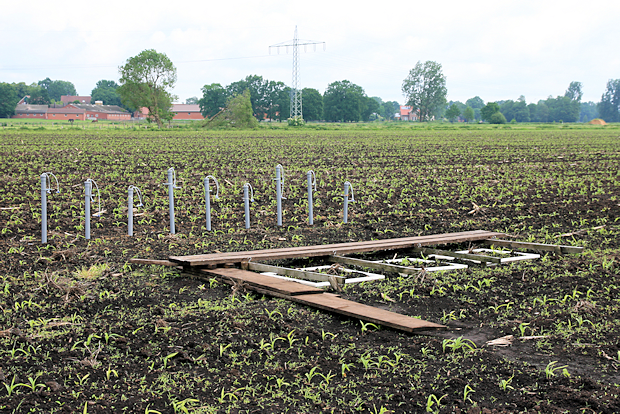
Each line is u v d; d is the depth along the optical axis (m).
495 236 10.88
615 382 4.88
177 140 46.72
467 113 160.38
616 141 46.97
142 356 5.40
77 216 13.10
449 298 7.36
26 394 4.62
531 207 14.76
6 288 7.39
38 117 157.25
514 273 8.48
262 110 155.38
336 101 162.25
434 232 11.77
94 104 181.38
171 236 10.83
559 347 5.66
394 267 8.41
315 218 13.17
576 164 26.81
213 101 146.50
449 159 29.48
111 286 7.75
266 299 7.24
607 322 6.32
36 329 6.06
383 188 18.36
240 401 4.58
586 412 4.37
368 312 6.40
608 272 8.41
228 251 9.89
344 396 4.68
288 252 8.95
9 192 16.67
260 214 13.64
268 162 27.20
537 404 4.50
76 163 26.06
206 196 11.65
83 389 4.73
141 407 4.46
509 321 6.43
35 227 11.77
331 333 6.03
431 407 4.50
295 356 5.45
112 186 18.27
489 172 23.31
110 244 10.37
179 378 4.97
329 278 7.62
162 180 19.95
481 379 4.97
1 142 41.22
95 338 5.82
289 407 4.50
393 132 70.88
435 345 5.71
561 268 8.73
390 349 5.60
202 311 6.73
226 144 41.31
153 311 6.69
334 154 32.41
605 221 12.78
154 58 85.44
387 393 4.73
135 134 58.94
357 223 12.64
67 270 8.47
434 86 158.75
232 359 5.37
